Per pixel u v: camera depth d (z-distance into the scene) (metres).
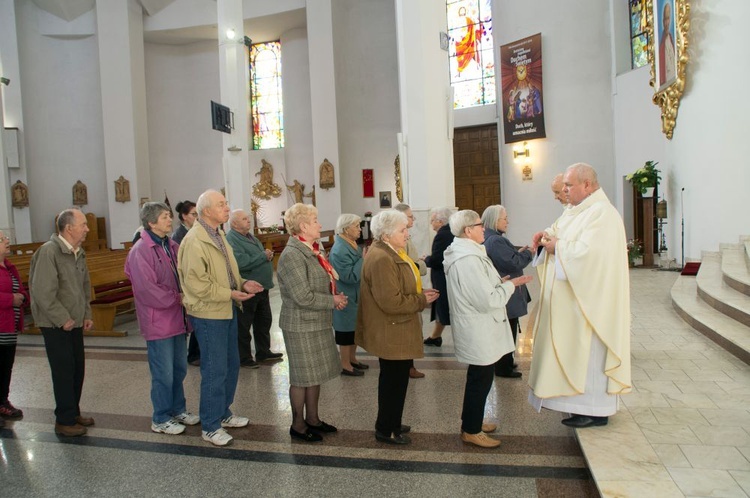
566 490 2.80
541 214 15.50
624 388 3.19
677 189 10.27
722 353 4.82
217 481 3.07
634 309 7.02
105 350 6.38
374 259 3.23
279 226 21.45
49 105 21.62
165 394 3.80
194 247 3.45
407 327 3.30
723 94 8.50
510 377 4.66
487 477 2.97
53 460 3.41
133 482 3.10
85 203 21.88
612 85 14.21
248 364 5.36
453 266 3.21
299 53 22.22
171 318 3.77
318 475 3.09
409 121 7.86
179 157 23.61
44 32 21.44
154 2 21.47
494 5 16.38
